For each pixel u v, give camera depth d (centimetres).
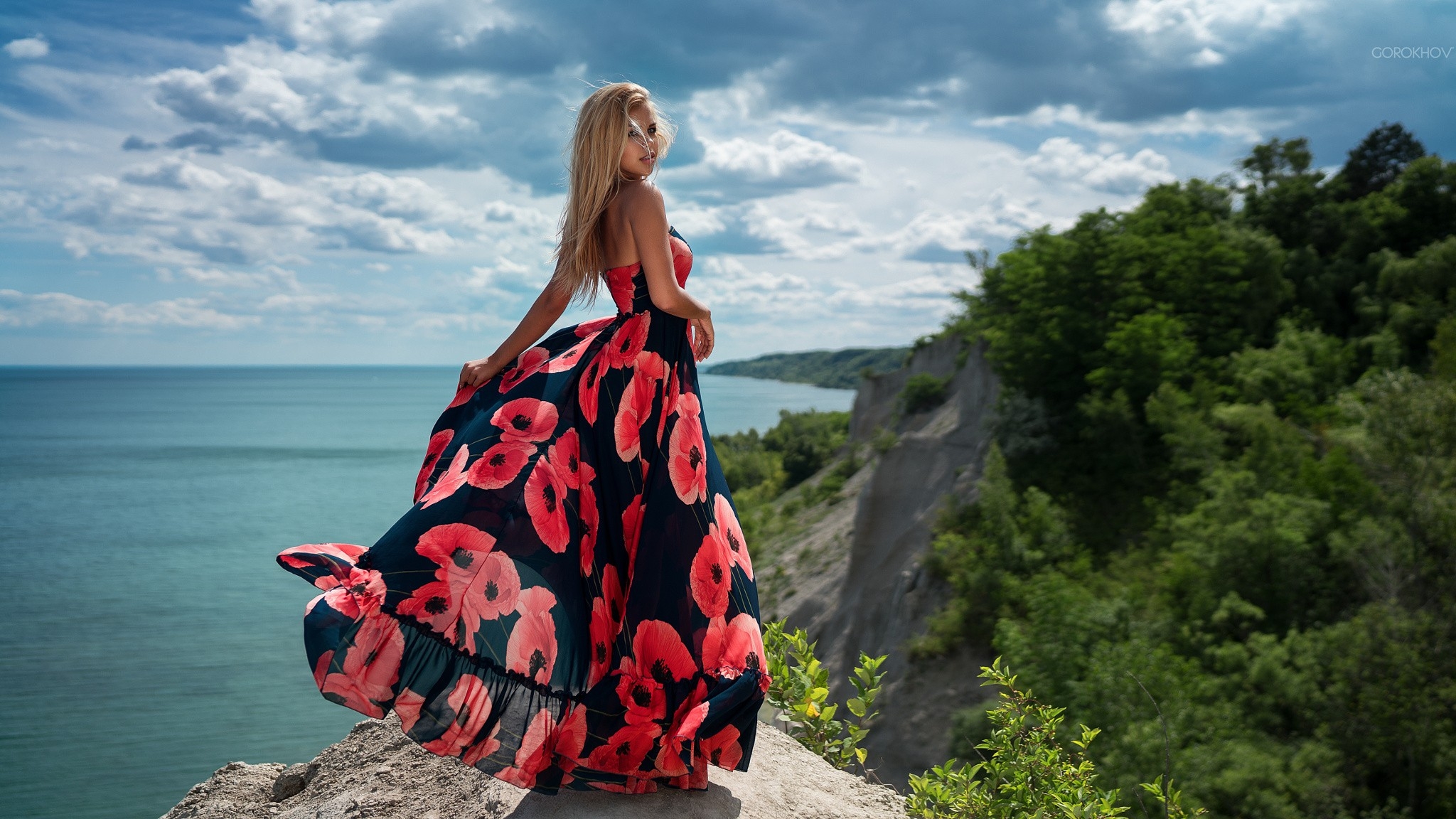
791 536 5022
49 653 6575
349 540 10919
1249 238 4731
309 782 358
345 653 212
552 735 230
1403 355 4122
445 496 239
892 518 3803
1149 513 3048
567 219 269
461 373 276
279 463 19700
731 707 246
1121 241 3869
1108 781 1628
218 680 5978
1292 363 3766
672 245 273
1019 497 3303
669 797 254
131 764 4569
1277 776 1675
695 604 255
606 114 262
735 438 12394
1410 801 1680
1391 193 5825
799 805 288
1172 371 3547
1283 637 2228
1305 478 2675
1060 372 3697
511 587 232
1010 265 4175
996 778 399
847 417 11675
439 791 299
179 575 9319
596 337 274
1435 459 2447
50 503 14050
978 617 2773
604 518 259
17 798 4091
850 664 3278
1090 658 2022
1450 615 1969
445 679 219
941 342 5566
